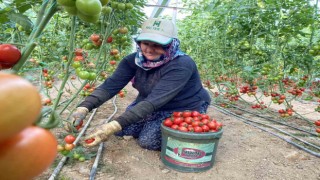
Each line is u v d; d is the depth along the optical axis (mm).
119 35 2977
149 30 2562
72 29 1871
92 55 5148
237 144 3225
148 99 2518
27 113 256
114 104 4898
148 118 2961
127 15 2781
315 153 3018
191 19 8266
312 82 6301
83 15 775
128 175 2379
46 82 3793
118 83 3006
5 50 714
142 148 2957
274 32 4938
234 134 3604
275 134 3635
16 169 281
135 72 3070
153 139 2848
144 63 2760
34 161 292
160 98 2516
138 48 2822
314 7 4289
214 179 2404
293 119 4844
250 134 3623
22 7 1325
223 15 5531
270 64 4758
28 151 289
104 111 4484
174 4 9547
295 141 3451
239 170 2582
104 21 2553
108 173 2377
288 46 4809
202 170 2512
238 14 5066
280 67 5969
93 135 2336
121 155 2740
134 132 3137
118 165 2535
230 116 4723
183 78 2611
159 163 2654
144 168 2529
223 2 5113
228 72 6496
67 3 742
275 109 5742
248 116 4910
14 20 1208
